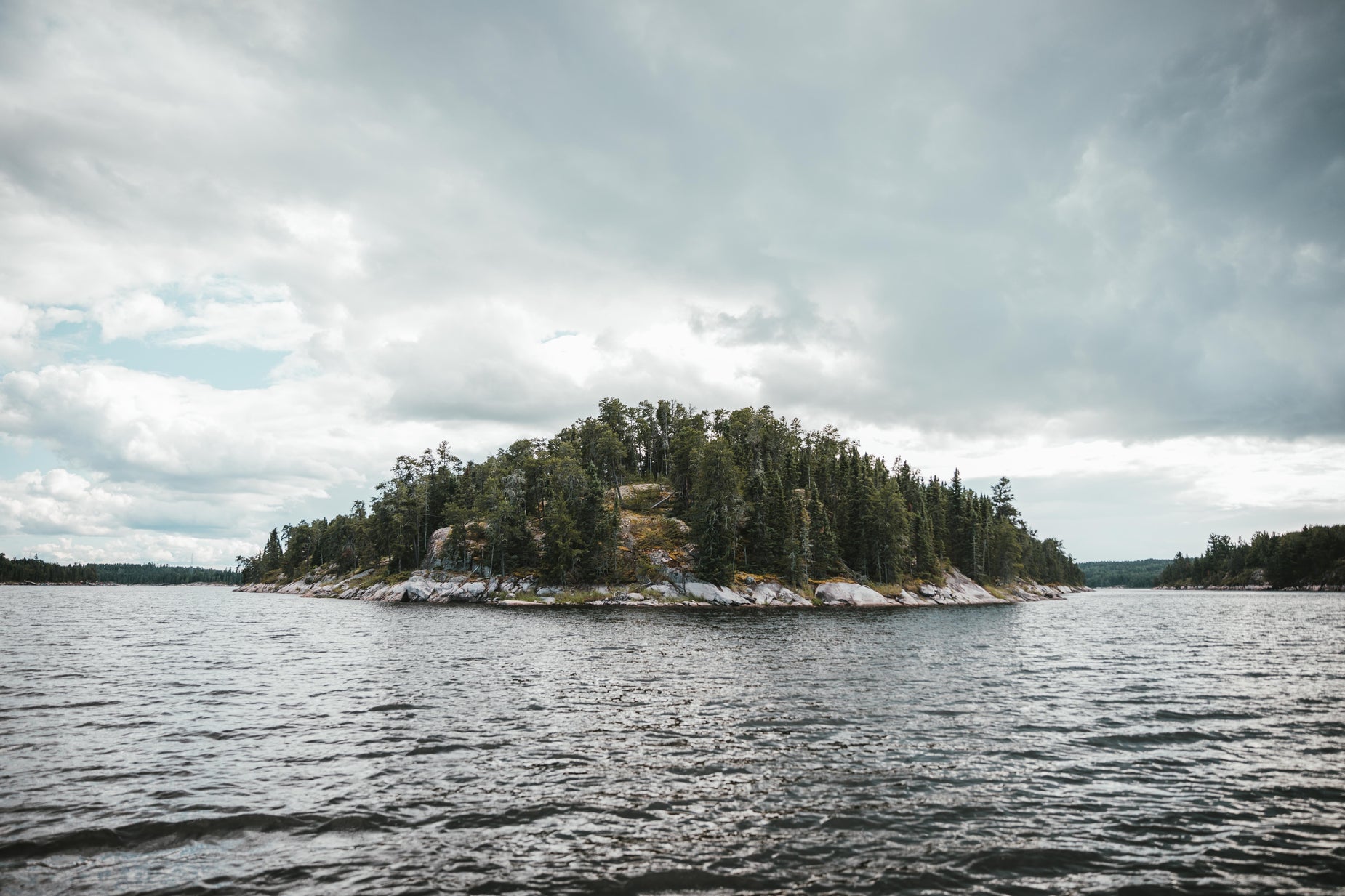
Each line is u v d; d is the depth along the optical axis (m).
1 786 14.33
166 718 21.00
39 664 32.38
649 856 11.13
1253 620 71.94
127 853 11.16
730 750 17.45
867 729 19.77
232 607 100.12
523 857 11.07
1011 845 11.63
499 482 136.75
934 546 142.00
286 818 12.78
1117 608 106.19
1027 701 24.08
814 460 151.88
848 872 10.59
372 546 157.50
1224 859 11.18
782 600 106.50
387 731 19.45
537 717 21.30
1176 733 19.45
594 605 100.00
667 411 178.50
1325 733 19.58
